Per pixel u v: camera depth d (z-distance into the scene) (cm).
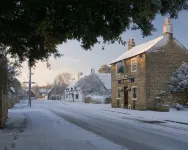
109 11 848
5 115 2005
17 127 1708
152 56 3497
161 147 1110
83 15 856
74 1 838
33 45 1416
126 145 1148
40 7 868
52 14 917
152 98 3450
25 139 1237
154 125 1912
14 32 1070
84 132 1497
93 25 896
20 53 1510
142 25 936
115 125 1898
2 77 1680
